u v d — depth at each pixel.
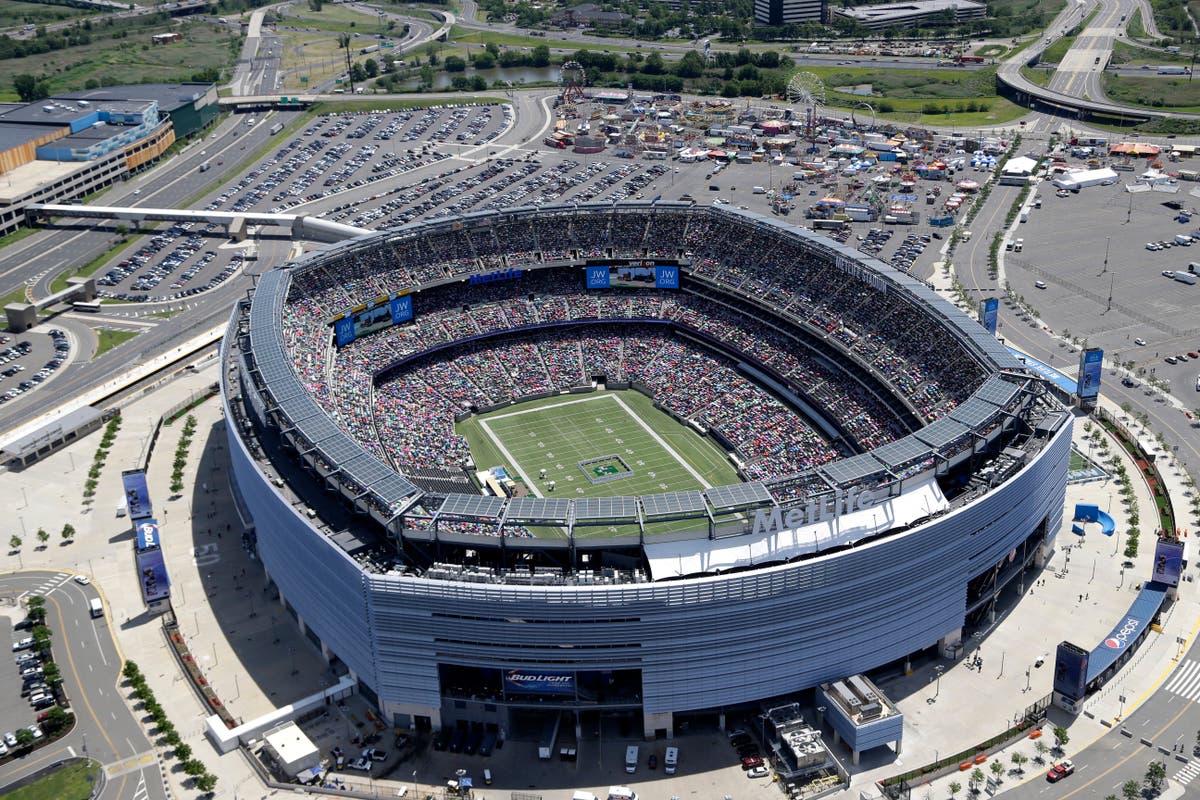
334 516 186.00
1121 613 195.38
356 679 181.88
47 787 163.25
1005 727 170.50
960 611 183.38
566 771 165.50
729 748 169.50
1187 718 171.25
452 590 160.88
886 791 158.75
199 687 182.88
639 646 163.25
